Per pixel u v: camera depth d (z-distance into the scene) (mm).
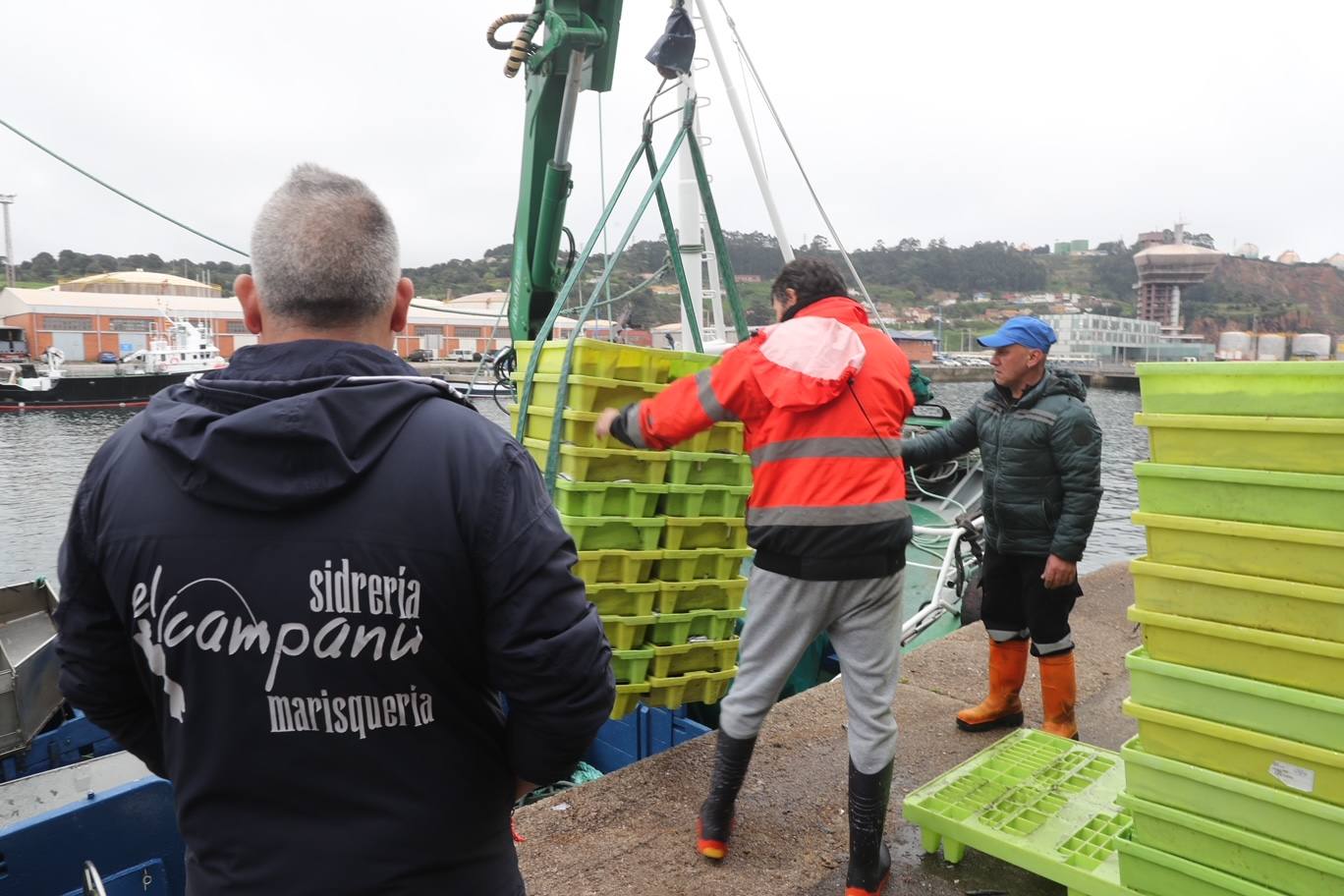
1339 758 1969
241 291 1436
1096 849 2754
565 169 4984
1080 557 3695
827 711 4297
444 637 1259
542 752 1317
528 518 1282
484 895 1353
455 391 1380
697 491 3412
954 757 3885
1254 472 2045
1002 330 3820
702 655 3639
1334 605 1956
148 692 1357
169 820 3424
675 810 3393
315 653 1211
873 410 2664
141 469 1277
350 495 1215
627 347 3236
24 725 4801
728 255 3771
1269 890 2127
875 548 2654
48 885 3148
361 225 1308
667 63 5082
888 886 2934
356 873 1225
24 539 19266
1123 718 4316
